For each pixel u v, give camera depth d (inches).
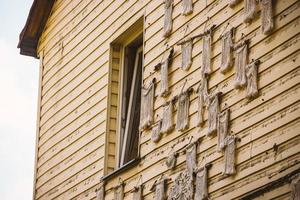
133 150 495.2
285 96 359.3
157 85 456.1
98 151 506.3
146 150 453.7
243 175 374.3
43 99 605.6
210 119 403.2
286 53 363.3
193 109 420.2
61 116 568.7
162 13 466.0
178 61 441.7
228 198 380.8
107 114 505.4
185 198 410.3
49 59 609.0
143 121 459.5
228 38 401.1
